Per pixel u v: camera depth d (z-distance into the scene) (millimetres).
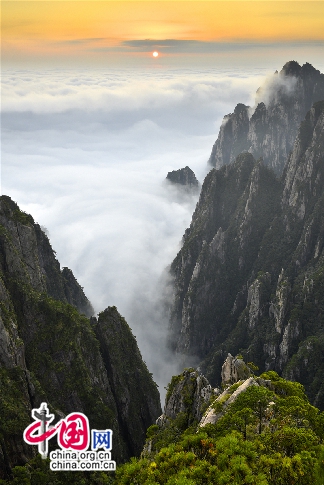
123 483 38875
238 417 43594
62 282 115062
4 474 56750
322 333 123312
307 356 116812
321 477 34000
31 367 74375
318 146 165000
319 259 145250
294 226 163125
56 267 119875
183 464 37062
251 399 46344
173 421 61844
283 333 130875
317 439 39625
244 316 145625
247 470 34062
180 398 64625
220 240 167500
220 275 164375
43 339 77688
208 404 58188
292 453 38219
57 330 78938
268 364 129375
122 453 75312
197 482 34438
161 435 58938
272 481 34969
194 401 63062
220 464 35625
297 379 116188
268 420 44938
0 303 71375
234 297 162875
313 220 155125
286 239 162625
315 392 109438
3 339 67188
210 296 161250
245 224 170125
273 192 176875
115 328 90750
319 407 104438
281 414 44469
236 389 52625
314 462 35312
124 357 89312
